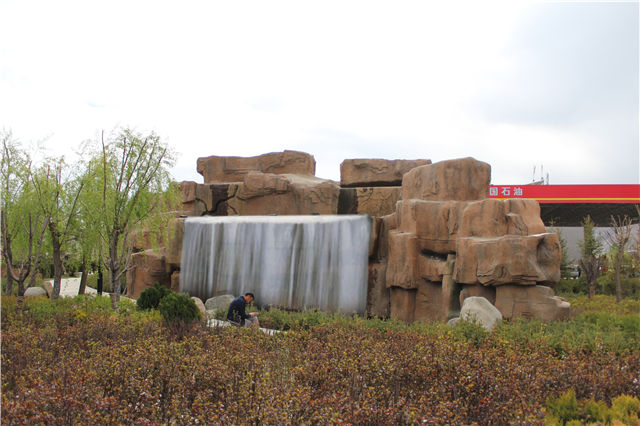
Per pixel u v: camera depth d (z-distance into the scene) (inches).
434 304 666.8
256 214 987.3
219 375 287.6
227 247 884.0
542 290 546.3
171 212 810.8
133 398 258.7
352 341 402.9
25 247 716.0
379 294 745.0
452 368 305.3
